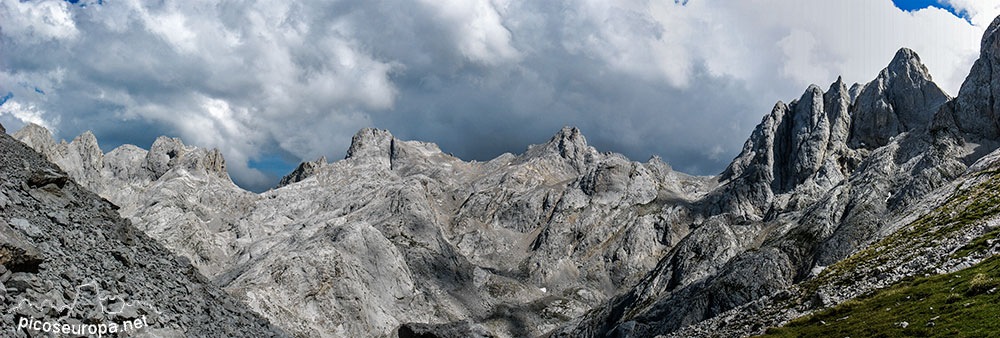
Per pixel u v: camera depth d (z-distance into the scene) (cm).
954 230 8906
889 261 8806
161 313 4034
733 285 18962
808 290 9125
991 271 5372
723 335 8731
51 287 3172
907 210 13800
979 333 4103
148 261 4759
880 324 5303
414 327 11288
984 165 13225
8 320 2759
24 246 3128
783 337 6347
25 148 5194
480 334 11125
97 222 4688
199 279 5388
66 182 4850
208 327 4497
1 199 3828
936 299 5325
